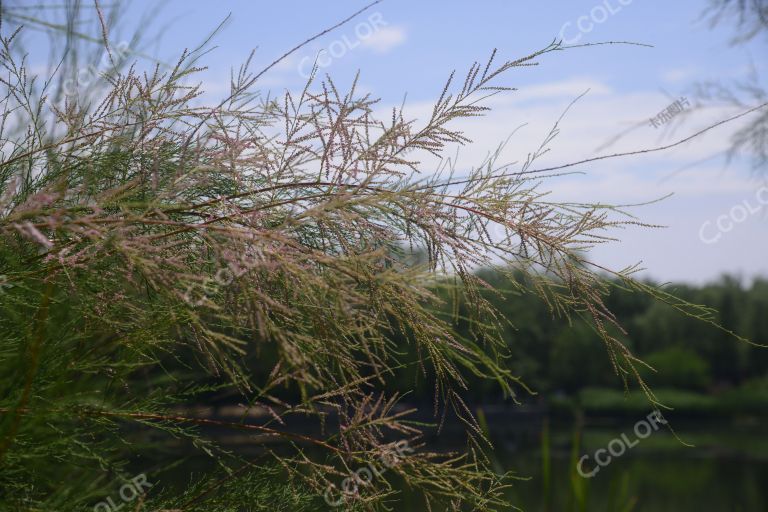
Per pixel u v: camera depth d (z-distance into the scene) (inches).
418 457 90.0
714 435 1740.9
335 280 78.9
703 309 95.6
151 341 87.6
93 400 76.9
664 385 2114.9
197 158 89.7
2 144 90.0
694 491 965.8
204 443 88.7
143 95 89.9
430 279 80.1
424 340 87.4
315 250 89.2
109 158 89.6
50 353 74.5
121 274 81.0
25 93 88.0
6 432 67.1
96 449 80.4
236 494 89.0
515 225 94.2
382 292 82.3
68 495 72.6
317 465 88.2
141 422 86.9
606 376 1820.9
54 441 74.0
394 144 91.2
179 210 85.9
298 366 74.5
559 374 1728.6
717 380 2229.3
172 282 75.9
